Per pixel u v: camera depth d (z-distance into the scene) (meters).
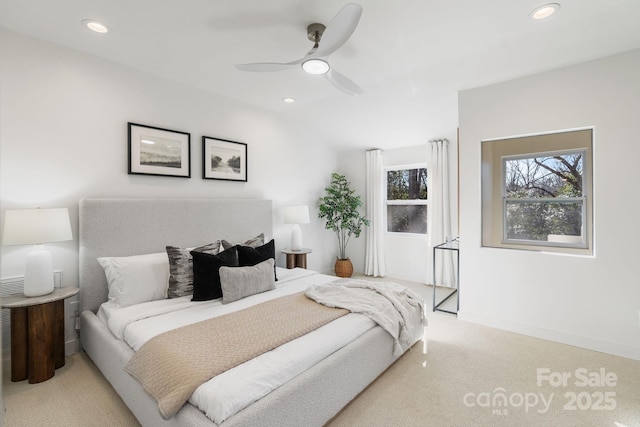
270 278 2.96
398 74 3.10
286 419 1.59
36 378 2.30
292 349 1.85
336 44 2.04
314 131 5.04
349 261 5.31
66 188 2.69
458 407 2.06
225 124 3.82
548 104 2.97
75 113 2.73
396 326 2.45
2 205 2.41
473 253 3.40
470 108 3.40
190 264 2.81
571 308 2.89
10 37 2.43
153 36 2.51
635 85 2.60
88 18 2.27
